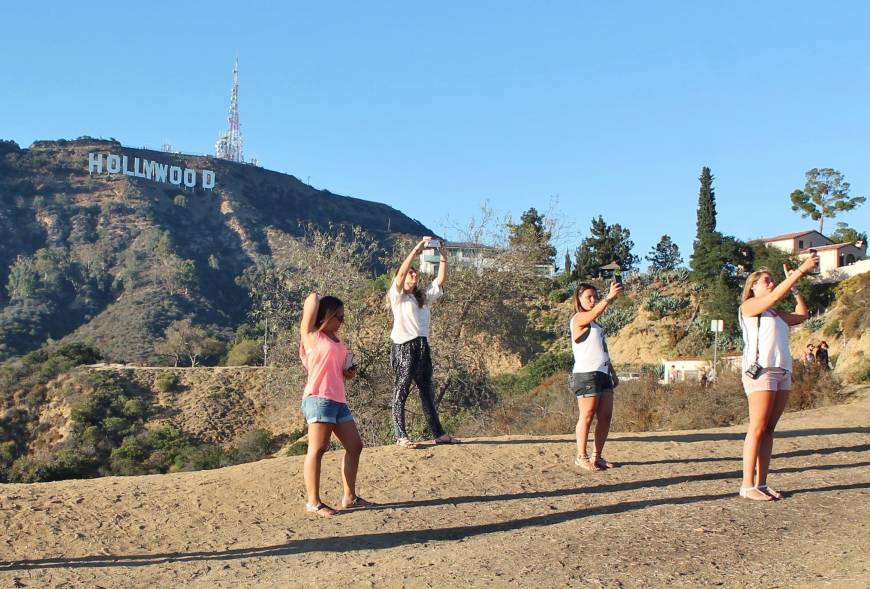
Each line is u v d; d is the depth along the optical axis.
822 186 78.94
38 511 6.87
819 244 71.38
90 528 6.56
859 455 9.06
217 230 155.38
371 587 4.97
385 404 17.45
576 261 68.50
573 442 9.47
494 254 18.75
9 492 7.41
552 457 8.70
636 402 16.42
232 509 7.06
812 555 4.96
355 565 5.48
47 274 122.88
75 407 47.44
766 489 6.73
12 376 51.31
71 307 118.06
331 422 6.82
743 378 6.69
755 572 4.71
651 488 7.41
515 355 19.44
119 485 7.81
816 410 14.09
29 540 6.27
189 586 5.28
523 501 7.09
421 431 17.38
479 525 6.41
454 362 17.61
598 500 7.02
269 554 5.91
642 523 5.98
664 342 52.69
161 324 110.50
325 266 18.67
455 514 6.75
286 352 18.70
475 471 8.10
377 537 6.18
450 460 8.45
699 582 4.60
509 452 8.82
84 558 5.94
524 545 5.59
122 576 5.53
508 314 18.55
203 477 8.12
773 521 5.87
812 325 43.84
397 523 6.53
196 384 51.03
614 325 55.97
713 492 7.12
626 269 71.38
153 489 7.64
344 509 6.96
